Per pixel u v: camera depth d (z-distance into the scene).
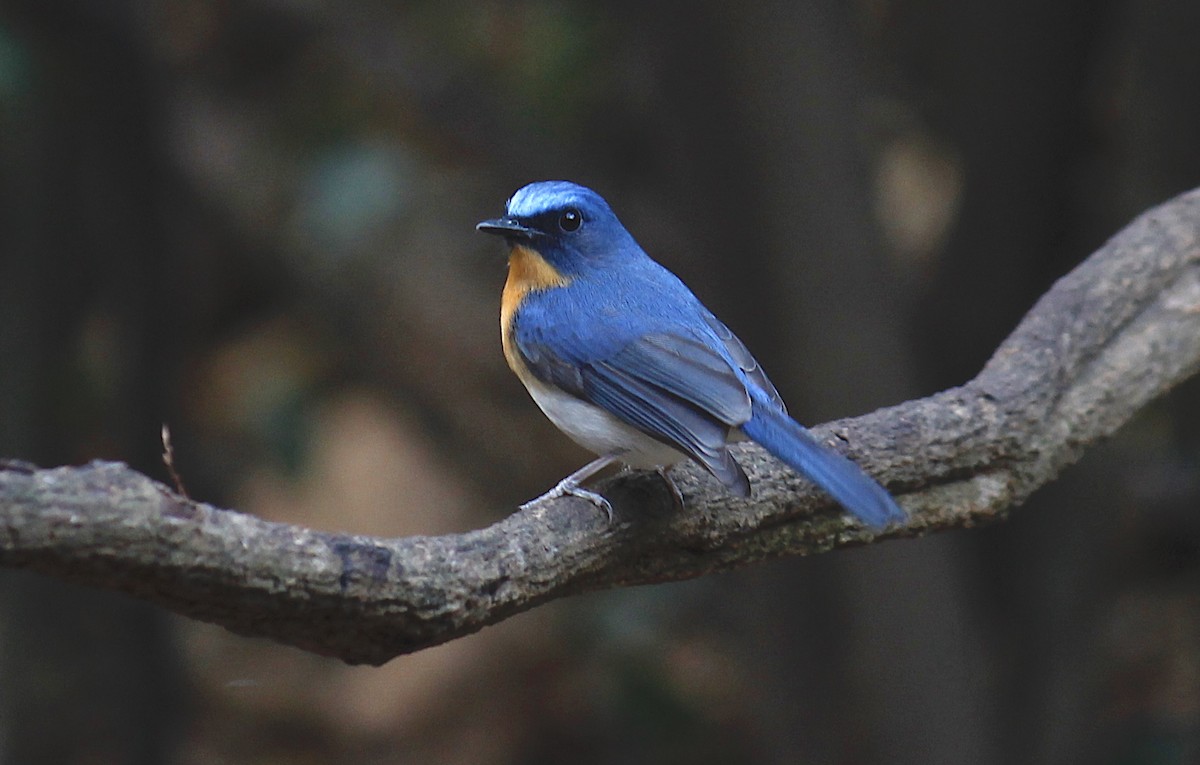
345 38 13.23
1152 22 11.16
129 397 13.67
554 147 12.47
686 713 14.10
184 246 15.11
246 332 17.03
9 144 13.11
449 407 15.75
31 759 12.61
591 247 7.88
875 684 9.47
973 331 10.92
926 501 7.06
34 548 4.30
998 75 10.53
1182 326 7.84
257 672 15.28
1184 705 13.84
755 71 8.91
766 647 9.81
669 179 11.95
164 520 4.52
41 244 13.23
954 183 13.80
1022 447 7.14
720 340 7.45
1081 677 11.37
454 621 5.28
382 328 15.69
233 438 15.88
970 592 10.86
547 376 7.58
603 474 15.49
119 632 12.88
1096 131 12.06
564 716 14.73
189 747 14.45
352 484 15.98
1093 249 11.66
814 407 9.28
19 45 11.88
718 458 6.35
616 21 14.59
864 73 10.93
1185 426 13.20
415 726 14.88
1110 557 11.91
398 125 16.09
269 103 16.28
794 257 9.15
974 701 9.76
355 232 14.82
